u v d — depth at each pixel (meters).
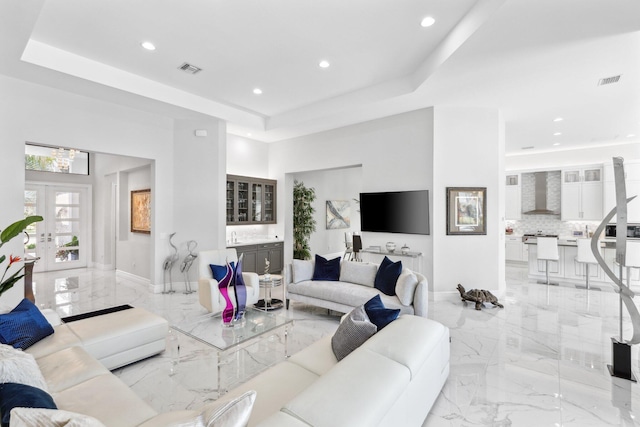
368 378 1.53
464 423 2.13
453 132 5.08
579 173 8.11
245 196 6.95
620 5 2.50
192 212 5.78
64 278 6.70
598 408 2.30
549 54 3.31
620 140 7.28
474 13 2.87
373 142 5.77
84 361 2.08
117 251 7.02
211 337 2.84
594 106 4.97
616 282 2.83
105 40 3.50
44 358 2.13
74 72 3.84
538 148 8.20
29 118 4.07
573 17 2.65
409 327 2.23
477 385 2.59
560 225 8.67
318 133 6.61
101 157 7.74
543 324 4.01
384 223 5.62
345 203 9.87
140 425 1.51
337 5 2.88
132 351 2.79
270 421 1.21
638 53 3.28
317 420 1.23
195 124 5.78
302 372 1.98
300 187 8.11
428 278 5.19
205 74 4.37
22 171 4.02
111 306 4.77
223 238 5.95
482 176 5.14
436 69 3.67
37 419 0.95
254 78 4.49
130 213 6.69
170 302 4.98
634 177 7.33
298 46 3.61
